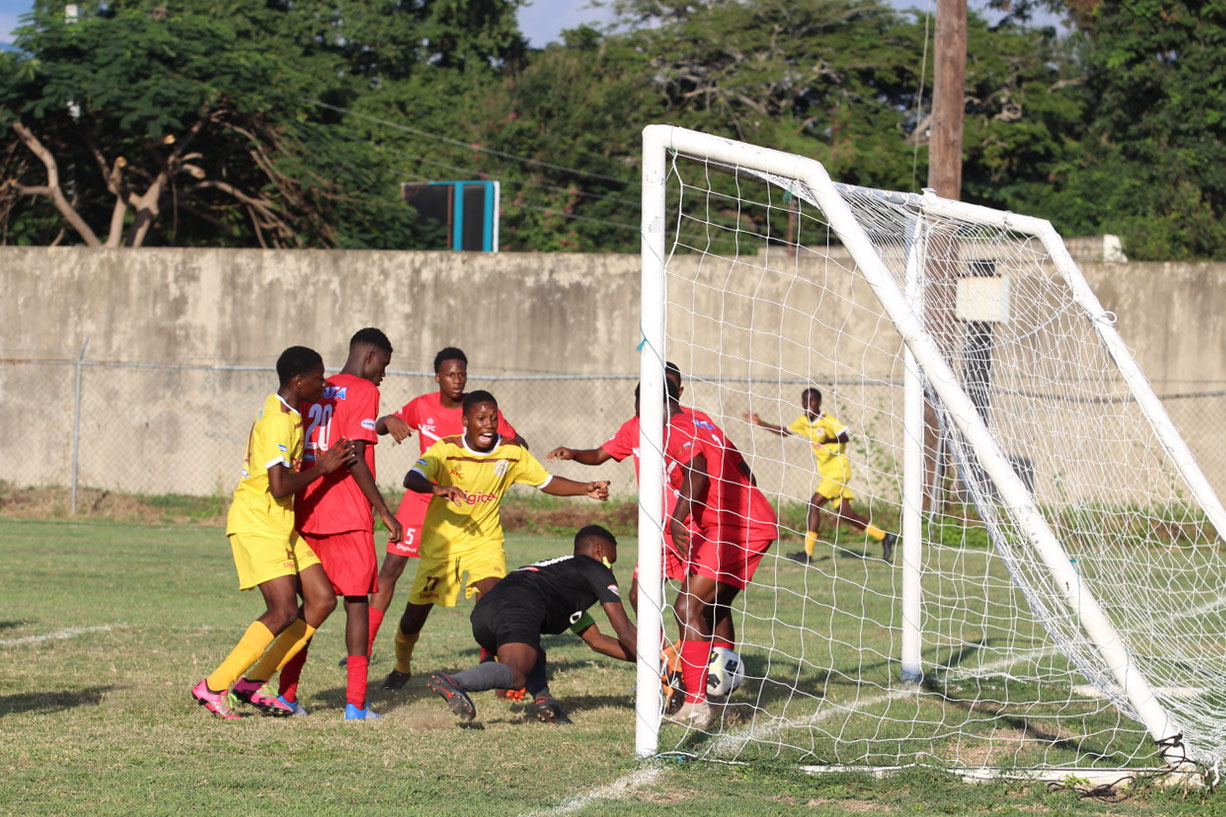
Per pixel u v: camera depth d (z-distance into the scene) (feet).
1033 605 62.28
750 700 71.31
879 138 373.40
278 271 203.72
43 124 263.70
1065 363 99.66
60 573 120.57
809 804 49.14
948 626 101.40
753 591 121.70
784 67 388.16
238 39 354.13
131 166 273.95
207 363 204.95
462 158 359.25
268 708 63.00
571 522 178.29
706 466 65.36
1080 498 95.76
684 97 406.82
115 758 52.37
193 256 205.26
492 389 198.59
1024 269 92.94
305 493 64.08
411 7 427.33
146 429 204.54
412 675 76.95
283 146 270.26
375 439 65.26
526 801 47.93
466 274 200.13
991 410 91.56
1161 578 100.37
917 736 62.13
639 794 49.65
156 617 94.63
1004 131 363.56
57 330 207.41
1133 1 325.42
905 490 78.43
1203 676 74.74
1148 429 117.91
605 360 196.85
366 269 202.18
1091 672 59.62
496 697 69.51
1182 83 317.22
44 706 62.44
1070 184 344.90
